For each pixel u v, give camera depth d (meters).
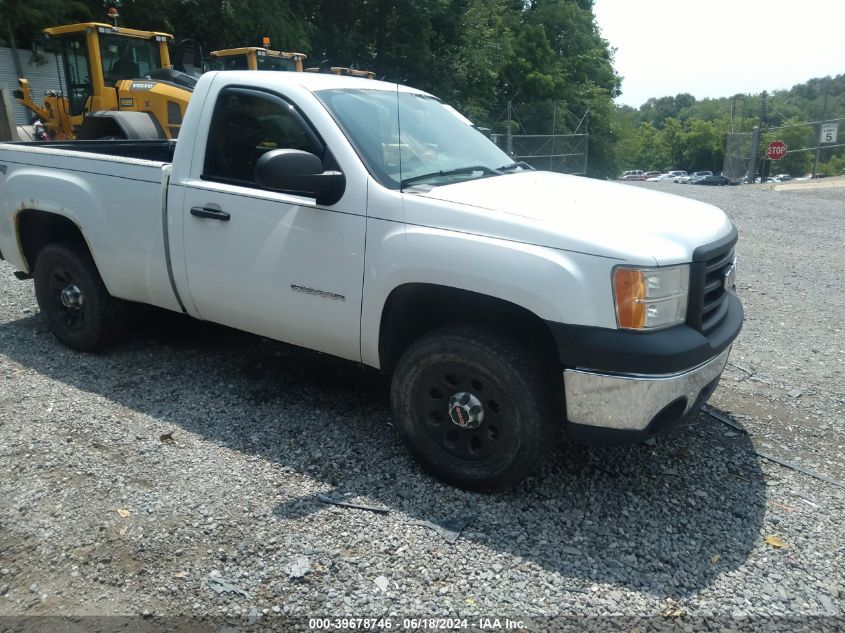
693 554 3.05
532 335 3.34
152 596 2.70
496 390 3.24
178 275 4.29
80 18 19.30
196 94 4.25
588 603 2.74
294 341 4.01
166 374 4.72
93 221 4.59
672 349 3.00
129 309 4.95
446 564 2.92
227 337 5.46
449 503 3.36
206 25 20.05
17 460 3.58
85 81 12.55
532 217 3.20
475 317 3.53
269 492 3.39
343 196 3.60
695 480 3.65
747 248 10.01
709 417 4.41
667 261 3.04
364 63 26.02
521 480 3.35
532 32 35.19
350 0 24.58
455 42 28.42
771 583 2.89
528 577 2.87
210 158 4.14
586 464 3.76
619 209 3.44
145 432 3.92
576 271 3.03
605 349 2.98
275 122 3.92
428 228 3.35
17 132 17.48
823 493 3.58
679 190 18.81
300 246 3.74
